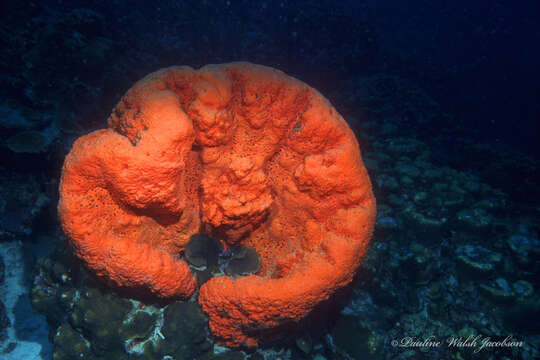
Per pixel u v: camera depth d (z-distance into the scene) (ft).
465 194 19.69
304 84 9.40
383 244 16.07
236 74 9.13
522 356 12.95
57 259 10.10
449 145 31.65
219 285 8.46
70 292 9.54
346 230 8.61
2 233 14.34
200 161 9.24
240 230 9.43
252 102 8.92
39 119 16.62
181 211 8.70
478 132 45.78
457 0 107.86
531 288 14.32
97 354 9.09
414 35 101.24
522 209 22.20
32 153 15.16
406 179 19.77
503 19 104.68
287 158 9.43
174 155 7.43
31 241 15.01
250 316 8.32
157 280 8.01
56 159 16.29
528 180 25.54
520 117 61.00
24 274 13.88
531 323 13.87
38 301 10.38
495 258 15.37
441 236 16.70
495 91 67.51
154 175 7.25
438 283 15.28
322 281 8.15
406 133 30.60
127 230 8.16
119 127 8.25
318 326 11.50
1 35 18.17
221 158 9.12
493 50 96.37
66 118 17.76
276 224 9.69
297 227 9.62
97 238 7.56
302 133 8.95
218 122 8.39
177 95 8.07
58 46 18.89
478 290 15.03
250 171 8.75
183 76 8.52
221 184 8.92
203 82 8.42
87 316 8.58
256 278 8.29
